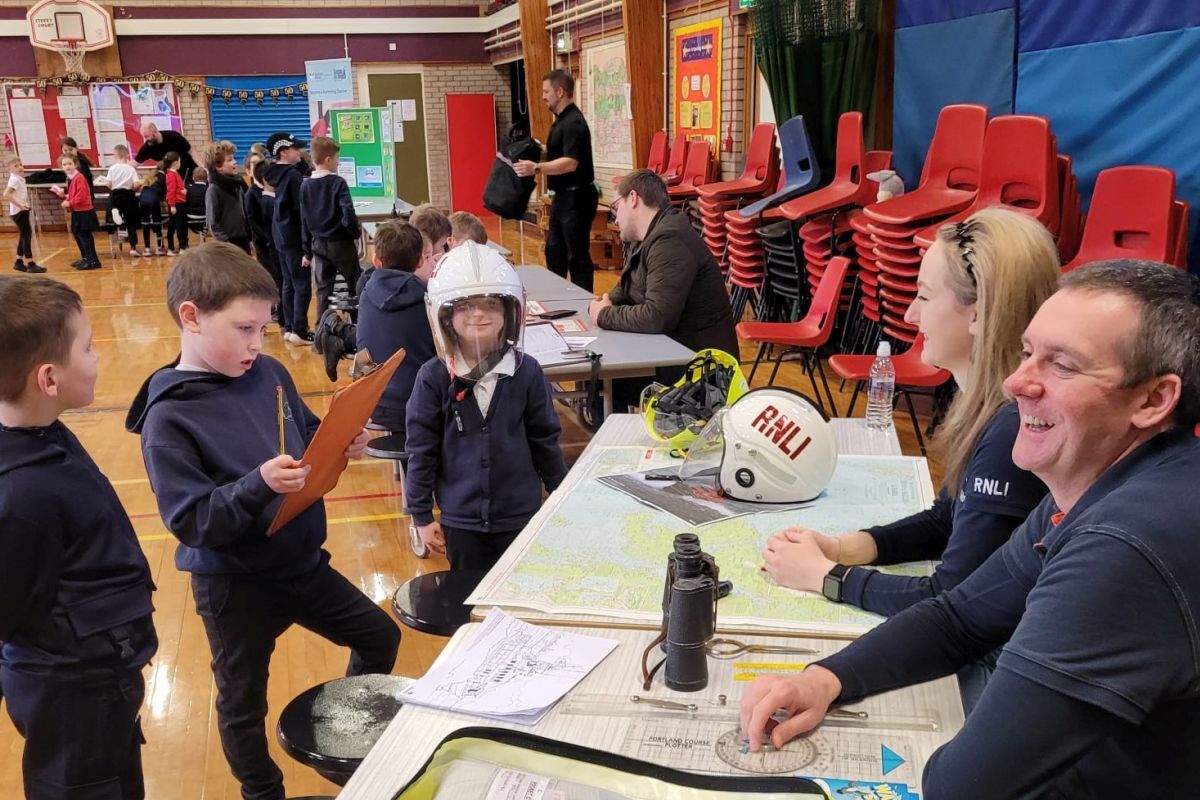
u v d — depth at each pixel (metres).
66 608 1.59
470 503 2.39
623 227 4.01
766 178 6.74
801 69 5.89
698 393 2.39
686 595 1.29
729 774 1.14
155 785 2.36
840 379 5.48
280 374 2.10
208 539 1.76
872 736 1.21
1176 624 0.87
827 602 1.55
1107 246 3.68
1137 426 1.00
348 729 1.58
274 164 6.96
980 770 0.95
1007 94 4.61
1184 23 3.67
